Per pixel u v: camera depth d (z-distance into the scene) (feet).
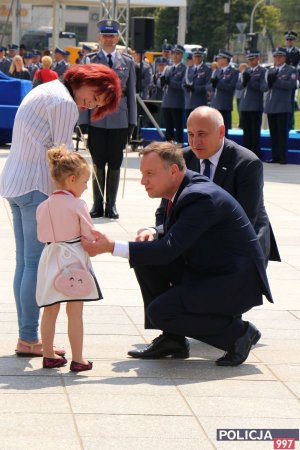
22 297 21.25
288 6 279.49
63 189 20.01
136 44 70.59
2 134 76.64
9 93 75.51
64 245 19.93
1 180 21.31
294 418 17.94
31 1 125.59
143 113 80.43
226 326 21.24
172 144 21.02
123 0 90.38
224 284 20.79
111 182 41.63
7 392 18.94
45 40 192.75
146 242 20.24
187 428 17.22
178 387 19.65
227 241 20.89
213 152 22.65
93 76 20.90
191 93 77.05
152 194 20.81
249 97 70.69
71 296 19.88
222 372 20.84
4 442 16.24
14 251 33.58
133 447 16.22
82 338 20.53
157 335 23.58
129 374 20.48
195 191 20.44
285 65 69.10
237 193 22.75
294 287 29.68
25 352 21.48
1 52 103.35
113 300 27.07
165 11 241.35
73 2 122.31
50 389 19.21
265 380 20.31
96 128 41.24
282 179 59.82
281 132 69.46
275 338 23.81
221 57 76.13
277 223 41.88
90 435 16.71
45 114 20.67
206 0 236.43
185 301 20.71
